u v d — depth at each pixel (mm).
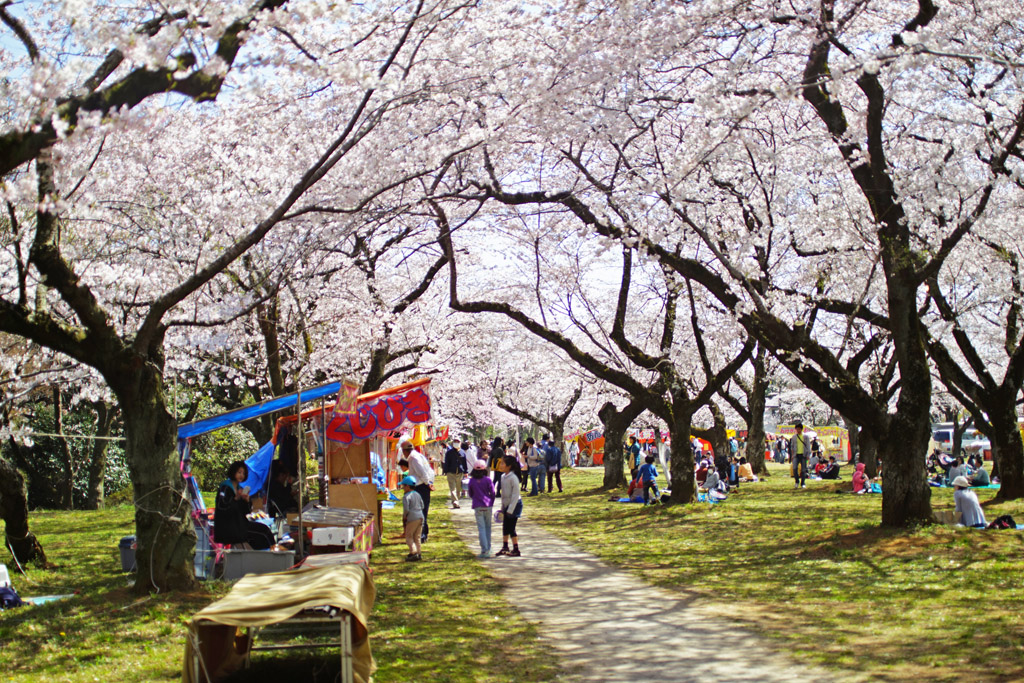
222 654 6711
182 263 15266
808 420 62469
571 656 7625
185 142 13641
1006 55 13656
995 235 17094
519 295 25703
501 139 12266
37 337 9594
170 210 14922
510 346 33125
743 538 14945
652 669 7129
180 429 12039
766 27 12820
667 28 11719
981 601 9055
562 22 12508
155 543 9992
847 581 10531
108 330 9742
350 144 9719
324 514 12297
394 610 9781
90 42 6691
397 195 14188
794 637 8055
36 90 6430
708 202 15891
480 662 7469
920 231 15430
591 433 60594
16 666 7418
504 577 12016
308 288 17188
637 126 13117
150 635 8281
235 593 6578
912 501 13117
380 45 11789
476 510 14141
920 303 20562
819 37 12289
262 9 7598
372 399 14453
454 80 11883
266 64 7656
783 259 19266
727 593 10320
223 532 11094
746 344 20016
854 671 6844
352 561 8672
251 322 17938
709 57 13508
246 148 13742
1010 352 18438
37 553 13578
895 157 15008
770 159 13453
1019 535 12555
